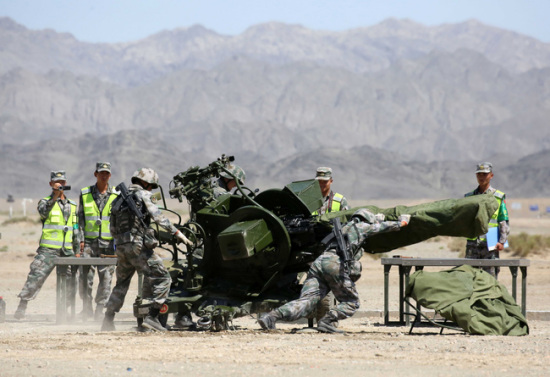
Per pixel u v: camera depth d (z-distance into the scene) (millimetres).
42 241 52688
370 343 36281
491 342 36625
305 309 40062
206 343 36312
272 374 27891
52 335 40375
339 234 39938
